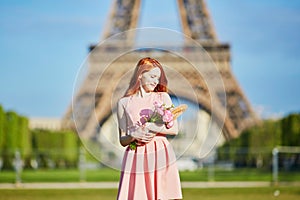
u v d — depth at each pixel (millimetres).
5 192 30641
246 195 28922
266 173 56094
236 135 57812
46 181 43969
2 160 60594
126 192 9758
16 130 65000
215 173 56625
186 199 26250
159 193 9703
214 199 26297
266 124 69500
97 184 40312
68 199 26344
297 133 64438
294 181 43750
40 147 75188
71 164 68125
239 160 66375
